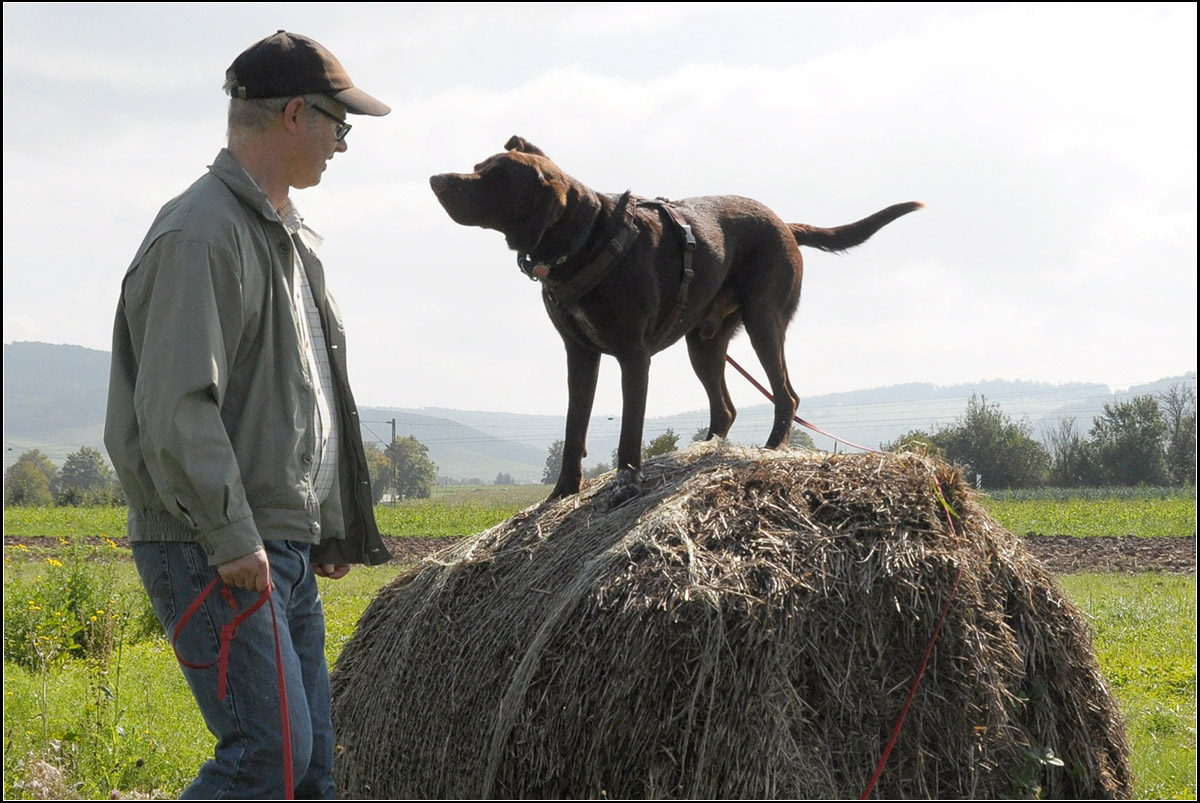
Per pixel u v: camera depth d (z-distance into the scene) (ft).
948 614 11.19
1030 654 11.94
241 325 9.09
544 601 12.12
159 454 8.48
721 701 10.48
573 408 15.69
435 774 12.55
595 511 13.71
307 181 10.39
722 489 12.21
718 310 16.98
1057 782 12.11
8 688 21.63
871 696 10.98
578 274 14.37
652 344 15.42
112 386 9.37
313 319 10.67
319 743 10.68
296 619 10.48
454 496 289.53
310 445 9.66
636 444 14.39
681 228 15.19
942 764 11.00
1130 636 27.63
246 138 9.96
